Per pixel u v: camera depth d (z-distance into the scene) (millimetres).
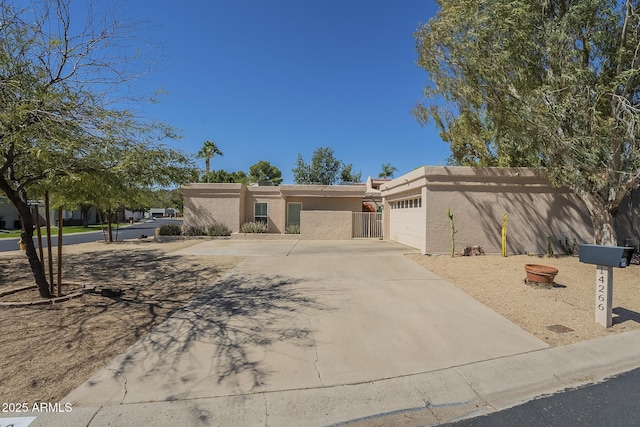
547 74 9766
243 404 3176
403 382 3602
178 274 8734
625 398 3412
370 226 18734
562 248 11688
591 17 8984
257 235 18062
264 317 5477
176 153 6219
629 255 4930
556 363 4074
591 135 9039
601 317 5262
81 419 2910
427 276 8461
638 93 9617
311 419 3031
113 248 14273
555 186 10898
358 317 5504
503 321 5391
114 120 5145
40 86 5086
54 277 8312
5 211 32156
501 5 9133
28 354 4051
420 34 11156
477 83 10766
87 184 5953
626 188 9656
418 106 14203
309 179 36812
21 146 4484
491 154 13117
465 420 3072
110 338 4570
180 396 3268
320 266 9797
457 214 11633
